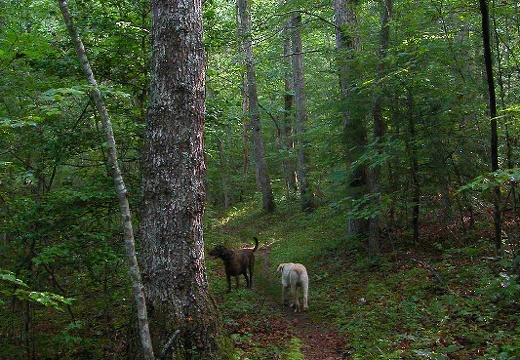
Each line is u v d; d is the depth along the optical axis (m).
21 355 6.18
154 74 5.48
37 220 6.16
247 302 8.78
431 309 6.58
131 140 7.64
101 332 6.86
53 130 6.63
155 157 5.39
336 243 12.39
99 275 7.27
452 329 5.75
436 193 9.92
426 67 9.05
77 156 7.21
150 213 5.39
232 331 6.97
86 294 7.38
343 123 11.66
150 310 5.26
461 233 9.89
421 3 8.70
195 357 5.16
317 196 18.72
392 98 9.77
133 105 8.04
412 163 9.75
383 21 9.45
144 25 7.69
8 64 5.71
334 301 8.55
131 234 4.58
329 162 11.75
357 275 9.72
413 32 9.15
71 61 7.05
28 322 6.36
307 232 15.73
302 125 18.47
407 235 10.98
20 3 8.12
